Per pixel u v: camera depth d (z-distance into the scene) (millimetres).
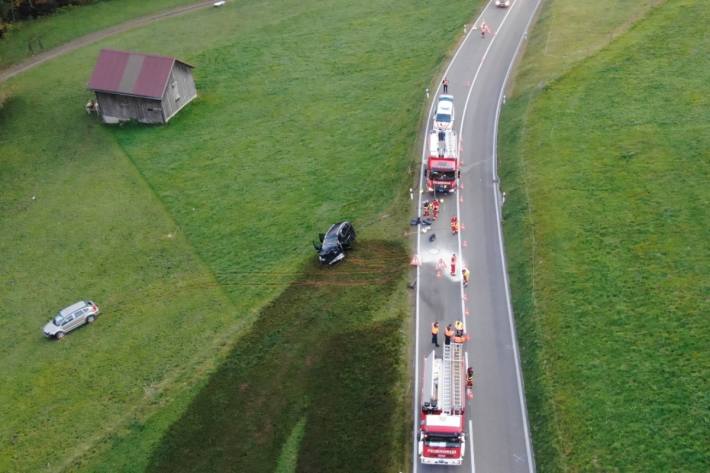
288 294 51250
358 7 99875
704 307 43656
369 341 45094
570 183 55688
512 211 54188
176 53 93500
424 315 46312
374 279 50406
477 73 75812
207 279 55406
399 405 40812
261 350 47031
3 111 84875
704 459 35406
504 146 62625
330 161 67750
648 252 48344
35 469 42406
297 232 58594
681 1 82562
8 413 46656
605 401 38719
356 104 76812
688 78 68250
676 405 38094
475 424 38969
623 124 62469
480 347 43625
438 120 64375
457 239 52531
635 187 54719
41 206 68000
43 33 102188
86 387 47594
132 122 79875
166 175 69750
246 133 75000
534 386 40438
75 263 59812
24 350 51719
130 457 41781
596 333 42781
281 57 89625
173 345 49531
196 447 41344
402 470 37375
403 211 56375
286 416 41812
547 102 66438
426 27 90438
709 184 54094
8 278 59219
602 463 35688
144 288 55781
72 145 77500
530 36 82125
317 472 38219
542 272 47531
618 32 77875
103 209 66000
